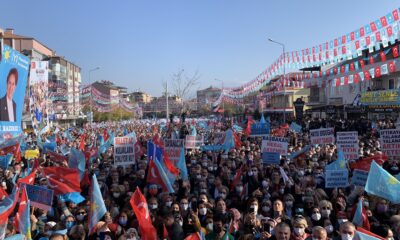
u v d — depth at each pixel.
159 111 99.00
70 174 9.77
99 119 72.62
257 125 19.52
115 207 8.84
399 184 8.03
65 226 8.11
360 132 26.97
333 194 9.38
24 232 7.33
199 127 37.62
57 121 49.66
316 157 13.88
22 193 7.58
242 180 11.35
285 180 10.47
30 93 25.94
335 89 46.47
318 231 5.60
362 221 7.39
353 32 12.78
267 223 7.19
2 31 62.06
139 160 14.77
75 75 82.25
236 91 41.38
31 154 16.14
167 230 7.81
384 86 37.00
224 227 7.75
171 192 10.16
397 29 10.87
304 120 35.69
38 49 66.75
